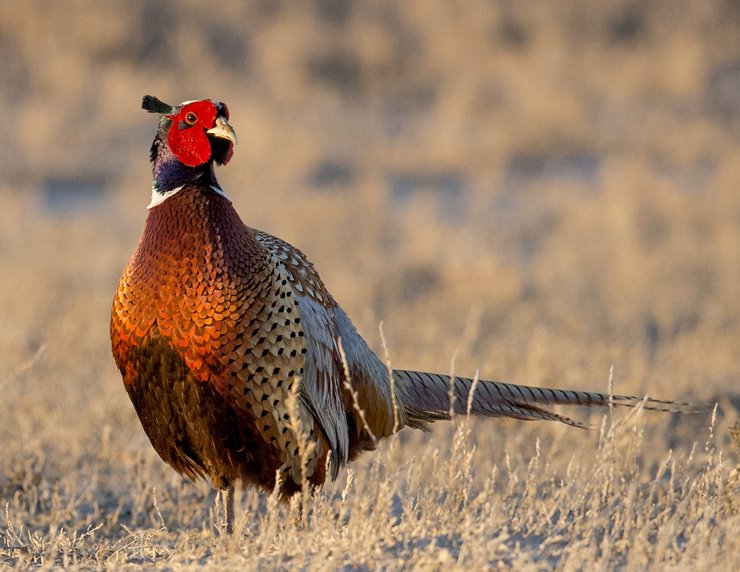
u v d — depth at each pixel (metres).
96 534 14.57
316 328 13.06
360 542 11.46
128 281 12.37
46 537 13.88
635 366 22.34
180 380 12.33
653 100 60.25
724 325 28.09
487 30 67.75
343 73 62.34
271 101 57.84
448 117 56.41
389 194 45.16
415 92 61.03
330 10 70.12
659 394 20.69
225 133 12.44
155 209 12.47
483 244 37.03
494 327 27.08
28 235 36.50
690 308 29.53
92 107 55.22
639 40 68.69
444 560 10.95
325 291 13.80
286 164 47.50
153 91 57.19
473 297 30.00
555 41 66.31
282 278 12.69
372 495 12.95
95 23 61.12
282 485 13.16
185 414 12.52
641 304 29.86
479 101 58.06
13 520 14.66
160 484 15.93
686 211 40.44
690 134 53.47
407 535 11.72
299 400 12.79
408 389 14.55
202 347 12.19
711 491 13.50
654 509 13.02
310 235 36.81
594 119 56.41
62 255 33.09
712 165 49.88
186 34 63.06
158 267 12.20
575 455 14.98
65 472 16.61
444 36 66.69
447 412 14.61
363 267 32.75
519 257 36.31
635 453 13.30
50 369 22.27
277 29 65.25
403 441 18.30
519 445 17.89
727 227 38.59
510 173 49.00
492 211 42.78
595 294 31.31
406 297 30.27
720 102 60.16
